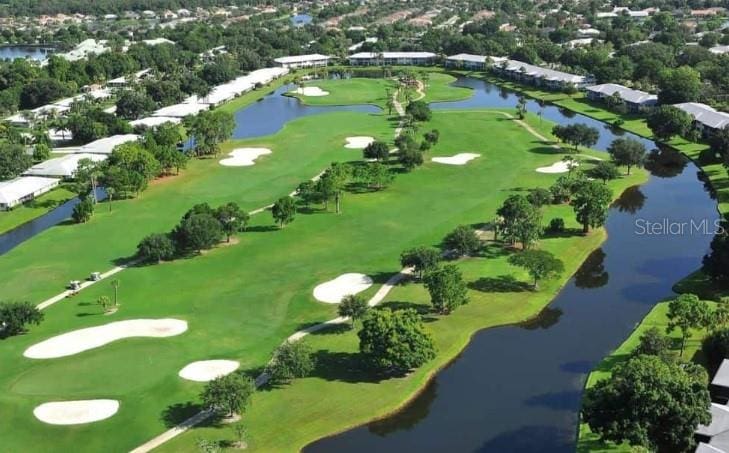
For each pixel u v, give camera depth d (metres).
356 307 136.00
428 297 149.38
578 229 184.12
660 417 96.56
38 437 108.50
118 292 155.88
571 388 119.25
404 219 194.00
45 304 151.38
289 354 118.88
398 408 114.62
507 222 173.62
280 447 105.81
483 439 107.69
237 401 109.31
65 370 125.44
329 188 199.38
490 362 127.50
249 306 148.12
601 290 153.50
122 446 106.19
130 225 195.38
